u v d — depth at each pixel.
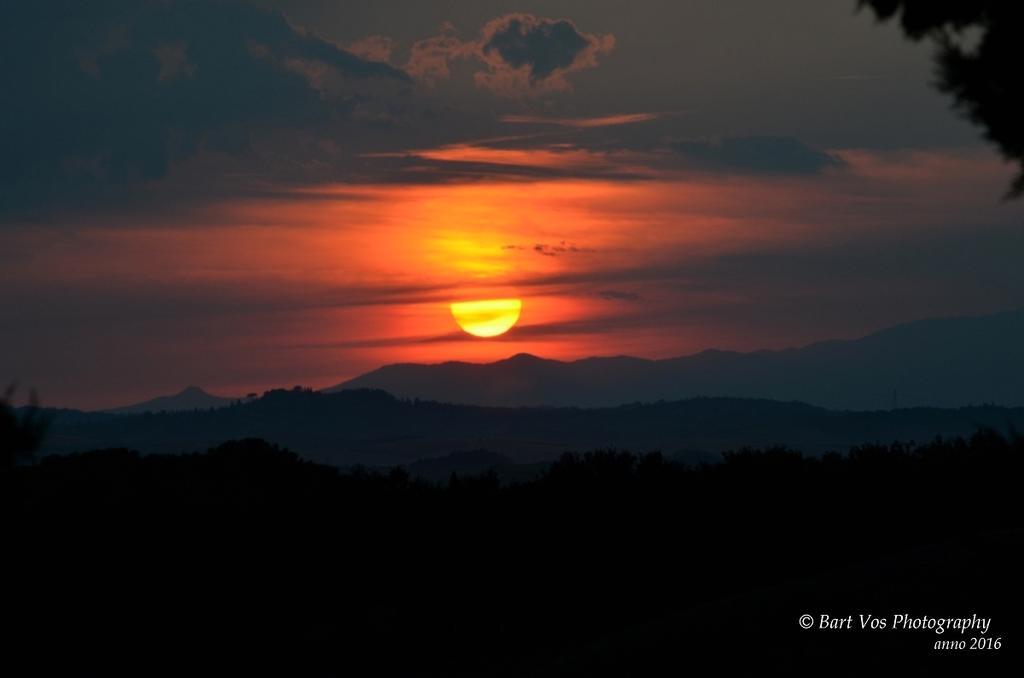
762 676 47.16
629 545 95.19
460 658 82.38
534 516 98.06
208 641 83.44
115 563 87.00
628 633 59.66
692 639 53.78
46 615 81.56
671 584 94.12
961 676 43.50
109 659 79.81
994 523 81.31
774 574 92.50
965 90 44.28
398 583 97.00
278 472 118.19
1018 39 43.25
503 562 96.88
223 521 96.50
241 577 91.12
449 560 97.75
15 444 41.19
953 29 44.97
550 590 95.31
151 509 95.31
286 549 96.56
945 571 53.78
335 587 94.75
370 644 84.81
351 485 109.50
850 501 93.12
